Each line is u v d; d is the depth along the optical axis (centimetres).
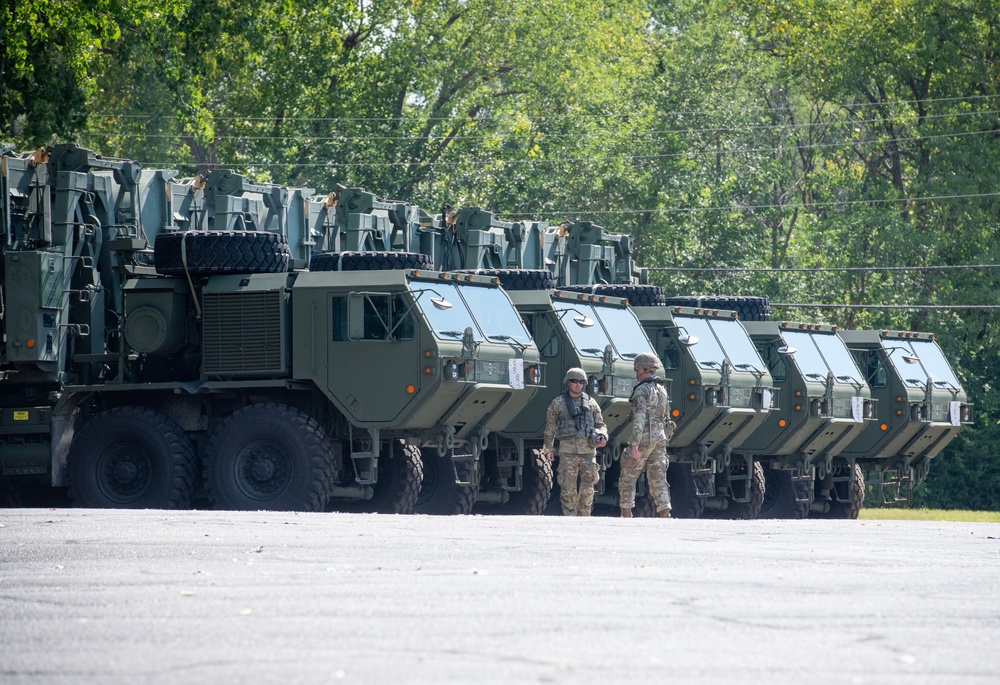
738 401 8769
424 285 6462
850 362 10019
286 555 3406
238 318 6494
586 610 2495
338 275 6419
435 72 17812
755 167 19338
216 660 1947
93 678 1800
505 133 18250
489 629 2258
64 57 11331
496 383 6594
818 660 2033
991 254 17412
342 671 1867
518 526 4588
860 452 10625
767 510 9962
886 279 17812
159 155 17200
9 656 1970
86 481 6488
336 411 6544
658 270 17675
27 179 6894
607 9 19575
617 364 7806
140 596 2625
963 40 18075
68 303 6925
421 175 17938
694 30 19938
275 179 17812
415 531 4206
